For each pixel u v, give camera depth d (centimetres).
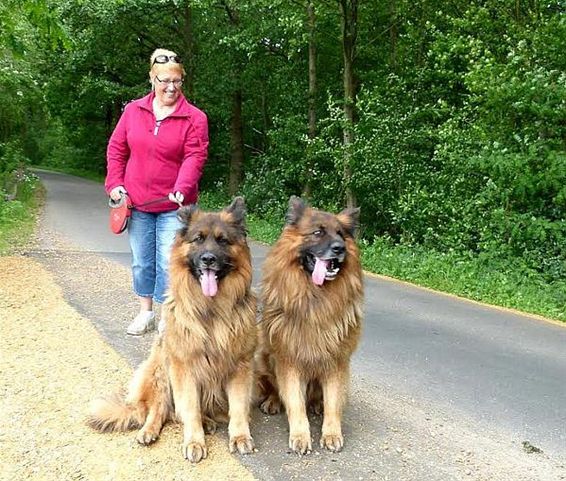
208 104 1291
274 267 237
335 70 1058
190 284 223
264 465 208
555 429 254
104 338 327
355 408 266
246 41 984
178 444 218
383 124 769
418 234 750
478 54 643
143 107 311
